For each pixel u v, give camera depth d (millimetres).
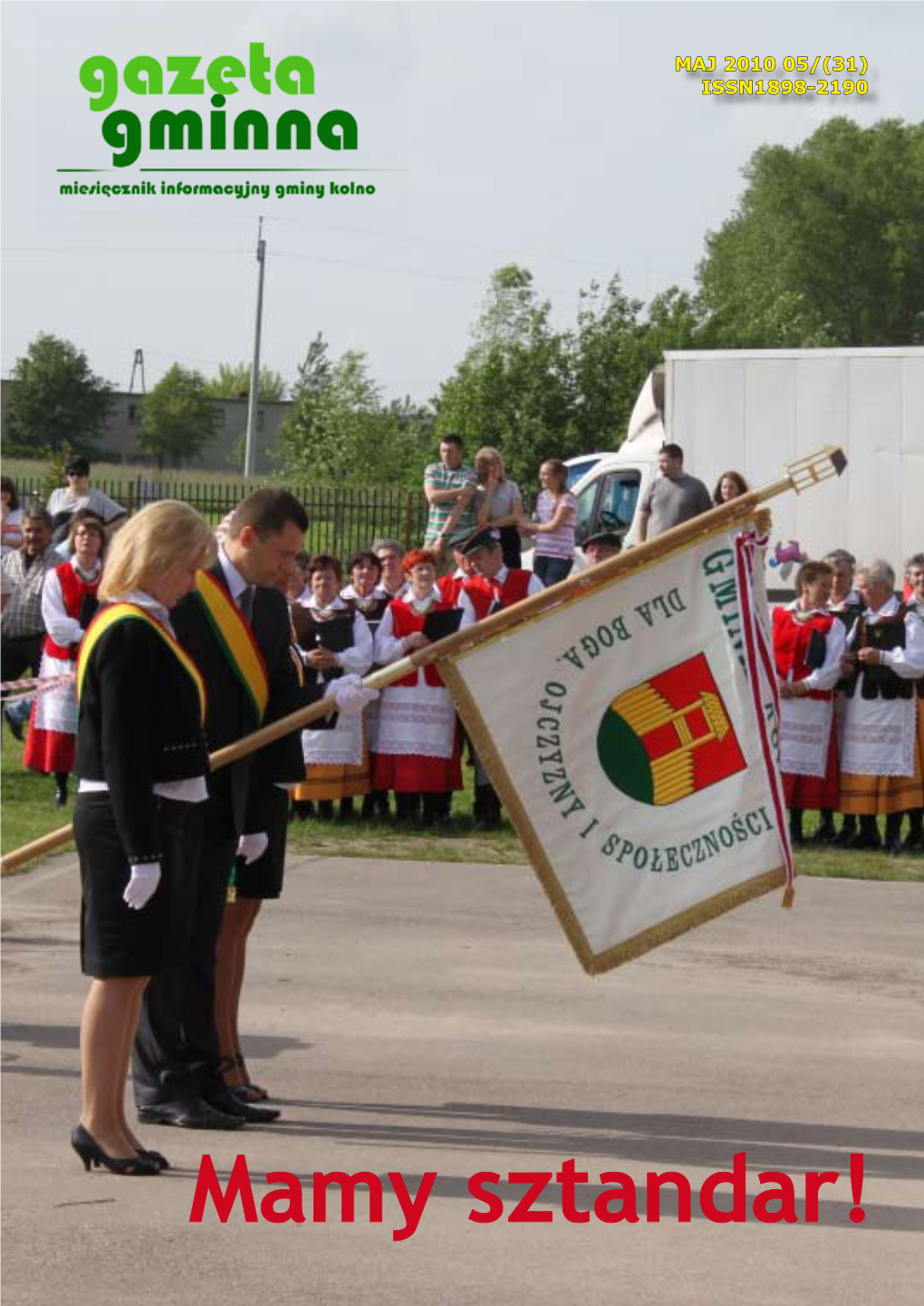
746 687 7738
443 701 15078
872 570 14797
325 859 13883
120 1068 7074
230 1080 8047
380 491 34969
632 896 7699
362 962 10664
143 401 104312
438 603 15078
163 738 6930
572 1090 8273
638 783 7727
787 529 22766
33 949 10883
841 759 14914
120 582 6957
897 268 84938
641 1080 8445
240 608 7668
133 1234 6387
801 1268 6148
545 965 10664
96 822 6980
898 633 14664
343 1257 6191
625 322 47719
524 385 47062
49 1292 5855
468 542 15250
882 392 22422
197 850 7203
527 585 15227
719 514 7703
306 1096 8133
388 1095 8156
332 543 34125
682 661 7727
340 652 14688
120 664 6828
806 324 76062
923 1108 8070
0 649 17797
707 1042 9094
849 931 11789
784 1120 7863
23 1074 8320
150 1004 7738
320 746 15141
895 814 14852
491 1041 9070
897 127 86125
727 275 89750
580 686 7699
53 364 101562
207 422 105062
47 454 78000
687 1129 7719
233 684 7594
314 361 63062
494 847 14523
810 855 14664
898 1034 9305
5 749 19016
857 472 22516
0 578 17844
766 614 7773
